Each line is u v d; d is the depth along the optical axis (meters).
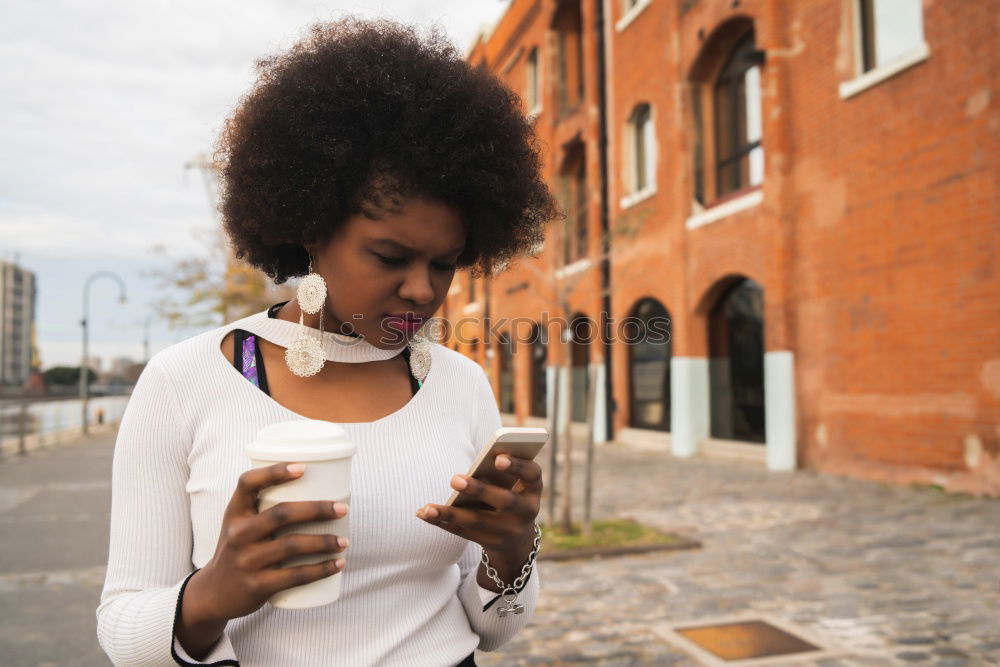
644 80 14.17
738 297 12.09
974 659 3.40
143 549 1.05
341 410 1.15
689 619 4.11
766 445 11.09
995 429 7.19
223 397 1.10
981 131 7.32
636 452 13.55
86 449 19.14
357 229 1.07
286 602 0.89
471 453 1.30
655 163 13.79
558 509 7.56
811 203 9.81
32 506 9.12
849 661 3.44
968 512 6.56
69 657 3.91
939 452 7.83
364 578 1.11
